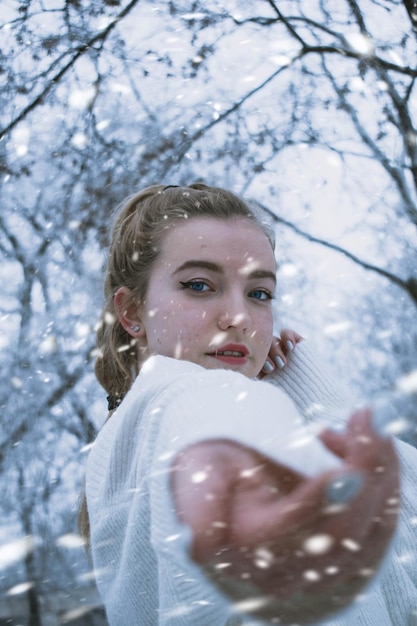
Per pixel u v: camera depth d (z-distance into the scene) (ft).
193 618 2.00
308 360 5.06
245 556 1.34
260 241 3.56
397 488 1.33
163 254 3.55
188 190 3.82
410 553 3.69
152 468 1.74
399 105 16.61
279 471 1.37
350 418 1.34
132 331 3.88
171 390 2.00
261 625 1.39
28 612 9.08
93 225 15.25
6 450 13.57
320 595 1.36
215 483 1.39
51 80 16.12
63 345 13.57
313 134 17.85
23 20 16.33
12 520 13.19
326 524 1.31
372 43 16.12
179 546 1.45
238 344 3.38
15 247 14.87
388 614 3.46
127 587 2.50
